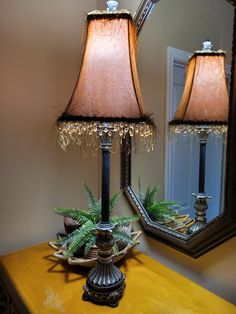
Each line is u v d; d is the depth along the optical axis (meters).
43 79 1.17
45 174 1.22
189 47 0.89
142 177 1.11
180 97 0.93
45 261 1.05
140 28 1.04
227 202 0.76
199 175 0.87
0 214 1.11
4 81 1.07
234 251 0.80
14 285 0.88
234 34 0.73
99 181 1.41
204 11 0.83
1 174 1.10
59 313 0.75
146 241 1.11
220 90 0.79
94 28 0.73
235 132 0.73
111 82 0.71
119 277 0.83
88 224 0.93
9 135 1.10
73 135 1.22
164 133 1.00
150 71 1.02
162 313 0.74
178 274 0.95
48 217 1.25
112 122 0.70
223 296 0.83
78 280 0.91
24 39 1.10
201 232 0.86
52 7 1.17
